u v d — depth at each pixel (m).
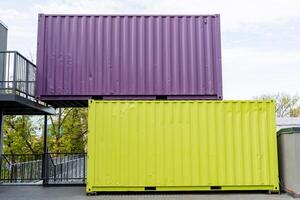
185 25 12.29
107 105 10.71
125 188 10.48
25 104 11.62
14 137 25.84
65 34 12.24
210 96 12.09
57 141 27.28
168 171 10.53
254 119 10.78
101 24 12.27
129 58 12.16
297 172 9.83
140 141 10.62
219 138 10.67
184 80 12.09
